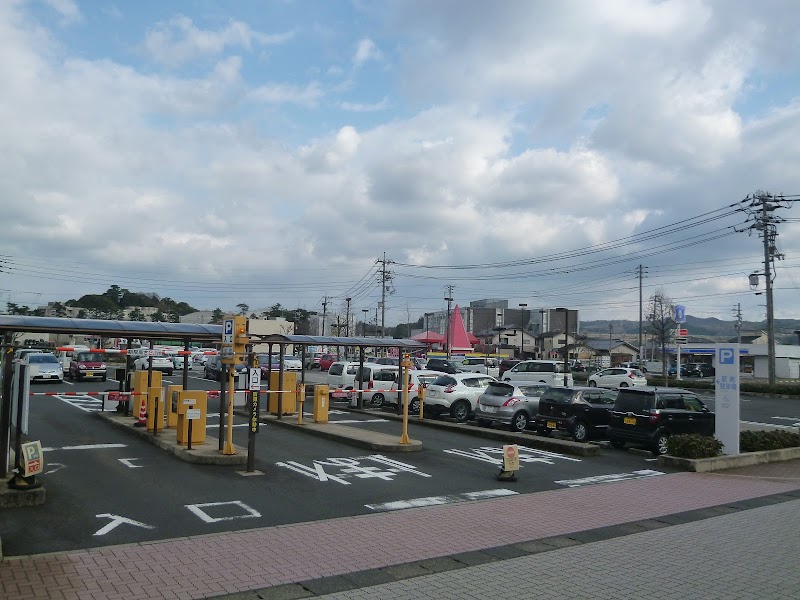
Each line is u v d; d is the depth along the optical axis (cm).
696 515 1014
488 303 11794
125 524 852
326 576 682
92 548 746
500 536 862
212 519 893
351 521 910
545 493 1154
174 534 819
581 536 874
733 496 1173
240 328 1302
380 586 656
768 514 1028
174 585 638
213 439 1547
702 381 4600
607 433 1722
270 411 2141
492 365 5428
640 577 703
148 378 1817
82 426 1728
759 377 6881
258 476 1184
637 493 1178
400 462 1395
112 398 1625
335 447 1556
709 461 1452
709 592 659
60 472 1147
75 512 899
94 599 593
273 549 767
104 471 1171
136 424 1652
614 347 9938
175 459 1305
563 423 1808
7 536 784
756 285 4200
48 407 2156
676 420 1633
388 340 2336
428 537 843
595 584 678
